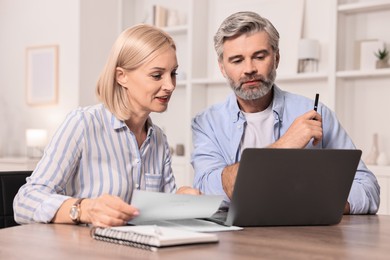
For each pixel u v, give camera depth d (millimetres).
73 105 5660
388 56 4359
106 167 1908
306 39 4504
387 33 4391
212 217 1765
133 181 1967
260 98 2316
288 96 2430
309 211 1679
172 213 1513
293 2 4738
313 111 2035
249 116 2383
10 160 5496
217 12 5227
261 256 1213
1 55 6223
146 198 1468
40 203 1653
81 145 1860
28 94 6016
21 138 6078
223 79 4875
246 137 2393
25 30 6062
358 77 4473
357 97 4504
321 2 4668
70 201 1615
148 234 1290
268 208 1636
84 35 5539
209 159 2369
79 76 5527
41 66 5914
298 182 1635
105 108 1935
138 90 1833
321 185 1665
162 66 1804
